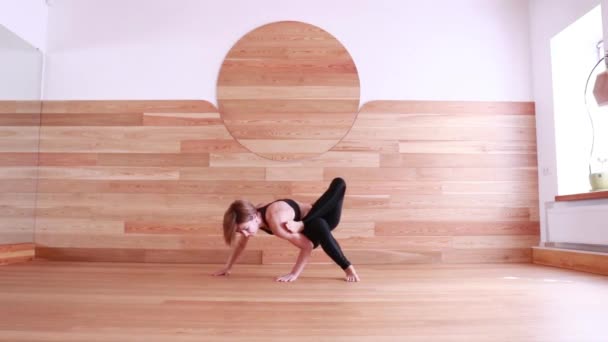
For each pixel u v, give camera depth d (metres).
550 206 3.45
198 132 3.70
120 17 3.83
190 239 3.58
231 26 3.82
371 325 1.36
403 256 3.56
